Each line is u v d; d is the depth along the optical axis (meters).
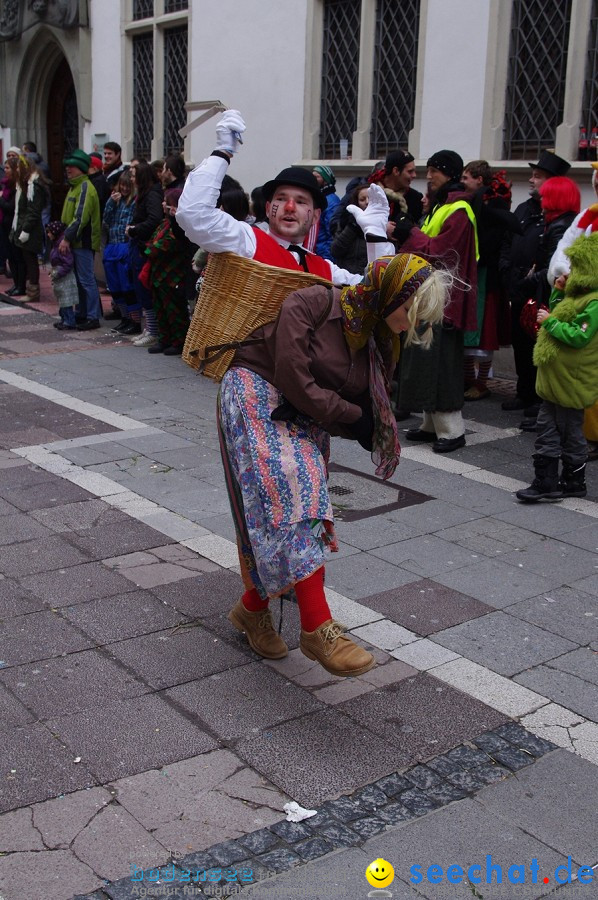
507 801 2.74
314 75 9.62
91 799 2.70
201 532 4.66
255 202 6.59
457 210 5.66
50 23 13.89
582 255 4.78
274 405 3.00
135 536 4.60
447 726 3.10
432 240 5.72
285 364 2.83
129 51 12.83
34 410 6.95
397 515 4.94
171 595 3.99
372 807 2.71
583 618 3.86
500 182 6.68
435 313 2.75
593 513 5.02
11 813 2.63
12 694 3.22
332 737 3.03
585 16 7.09
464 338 6.25
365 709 3.19
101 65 13.37
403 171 6.37
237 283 2.99
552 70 7.48
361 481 5.46
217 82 10.87
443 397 5.88
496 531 4.75
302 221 3.17
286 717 3.14
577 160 7.36
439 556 4.43
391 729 3.08
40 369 8.31
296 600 3.24
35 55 14.82
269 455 2.95
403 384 5.91
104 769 2.84
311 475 2.96
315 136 9.75
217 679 3.36
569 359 4.84
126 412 6.92
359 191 6.43
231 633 3.69
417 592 4.05
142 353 9.04
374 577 4.20
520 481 5.52
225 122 3.05
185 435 6.34
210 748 2.96
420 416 6.92
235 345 3.01
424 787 2.80
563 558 4.44
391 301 2.82
